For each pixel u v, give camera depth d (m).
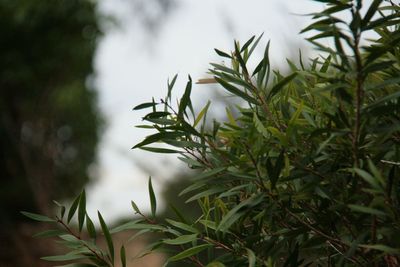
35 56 11.20
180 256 1.63
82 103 11.37
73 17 11.28
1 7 10.88
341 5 1.48
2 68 11.03
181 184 6.23
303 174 1.55
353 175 1.52
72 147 11.48
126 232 8.49
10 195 10.48
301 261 1.60
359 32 1.47
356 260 1.57
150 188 1.72
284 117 1.64
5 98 11.05
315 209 1.61
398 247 1.49
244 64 1.64
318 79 1.64
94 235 1.68
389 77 1.63
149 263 7.43
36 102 11.21
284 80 1.57
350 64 1.50
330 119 1.52
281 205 1.57
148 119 1.64
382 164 1.58
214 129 1.64
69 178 11.45
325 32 1.52
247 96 1.63
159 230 1.69
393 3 1.65
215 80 1.73
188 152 1.70
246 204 1.56
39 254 9.38
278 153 1.60
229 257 1.64
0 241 9.56
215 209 1.65
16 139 11.03
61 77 11.34
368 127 1.50
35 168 11.03
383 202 1.45
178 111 1.63
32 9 11.00
